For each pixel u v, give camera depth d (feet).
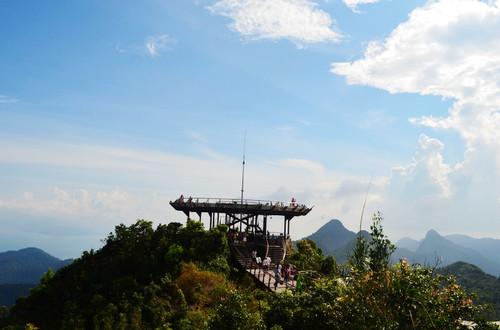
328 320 67.46
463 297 51.62
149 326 117.39
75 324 120.37
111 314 120.06
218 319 80.53
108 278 140.67
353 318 53.52
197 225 163.84
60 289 144.36
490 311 52.19
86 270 148.25
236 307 81.51
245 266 153.48
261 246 171.53
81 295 136.46
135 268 144.15
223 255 156.66
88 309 126.52
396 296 49.55
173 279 137.80
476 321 50.62
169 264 145.38
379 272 50.93
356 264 54.24
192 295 130.11
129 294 128.98
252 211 178.19
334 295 69.00
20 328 131.64
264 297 115.03
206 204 177.06
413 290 49.29
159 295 129.18
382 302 49.26
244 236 174.19
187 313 119.65
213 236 158.30
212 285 134.62
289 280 141.79
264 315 85.46
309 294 80.18
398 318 48.65
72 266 157.07
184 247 153.58
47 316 135.64
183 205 177.58
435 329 48.08
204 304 126.41
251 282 140.56
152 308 122.42
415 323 48.26
